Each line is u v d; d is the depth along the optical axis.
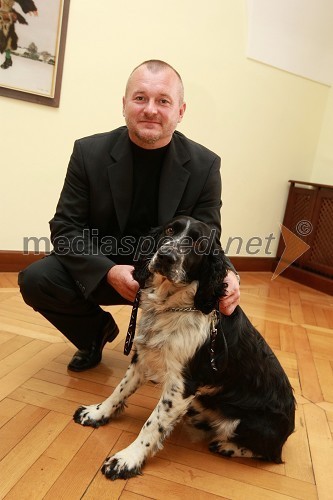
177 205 1.90
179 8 3.74
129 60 3.62
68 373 2.02
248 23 4.15
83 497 1.29
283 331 3.11
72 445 1.51
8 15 2.99
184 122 4.15
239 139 4.55
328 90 5.02
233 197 4.73
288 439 1.77
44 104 3.31
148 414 1.79
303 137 5.04
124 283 1.70
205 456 1.60
